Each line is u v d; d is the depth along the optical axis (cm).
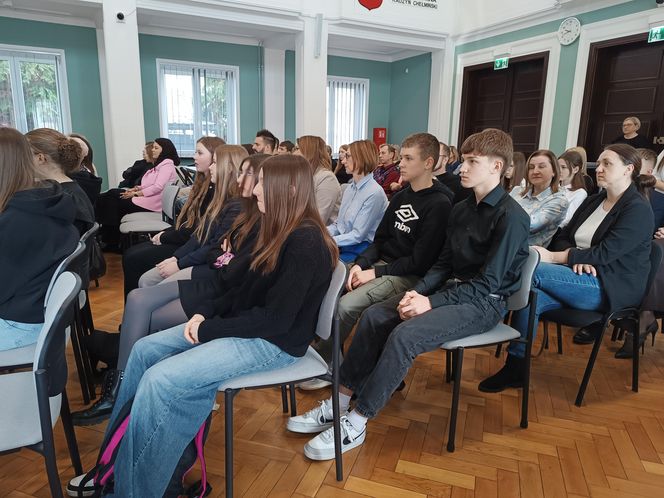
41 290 142
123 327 170
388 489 146
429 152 204
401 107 883
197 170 260
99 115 681
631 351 243
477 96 734
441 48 734
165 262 221
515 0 610
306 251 130
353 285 208
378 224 245
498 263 166
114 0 543
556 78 582
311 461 158
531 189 263
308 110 667
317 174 276
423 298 167
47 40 629
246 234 169
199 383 122
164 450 118
